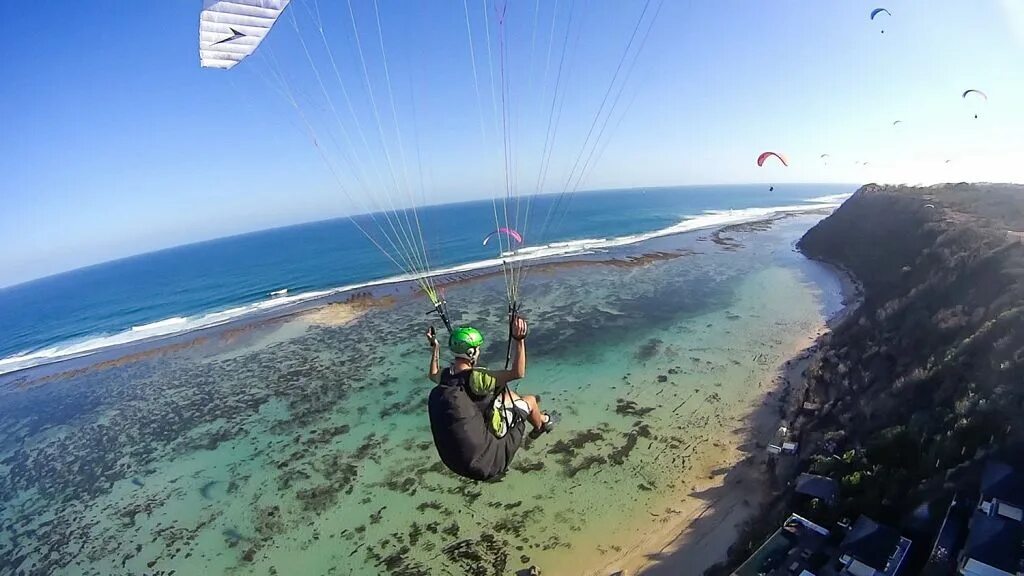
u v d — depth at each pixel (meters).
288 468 19.11
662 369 24.38
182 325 41.59
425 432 20.67
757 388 21.91
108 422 24.75
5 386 32.06
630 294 37.75
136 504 18.02
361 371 27.31
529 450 18.38
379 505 16.53
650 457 17.61
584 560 13.77
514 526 15.05
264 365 29.66
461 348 3.81
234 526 16.36
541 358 26.62
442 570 13.82
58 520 17.73
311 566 14.48
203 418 23.84
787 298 35.12
